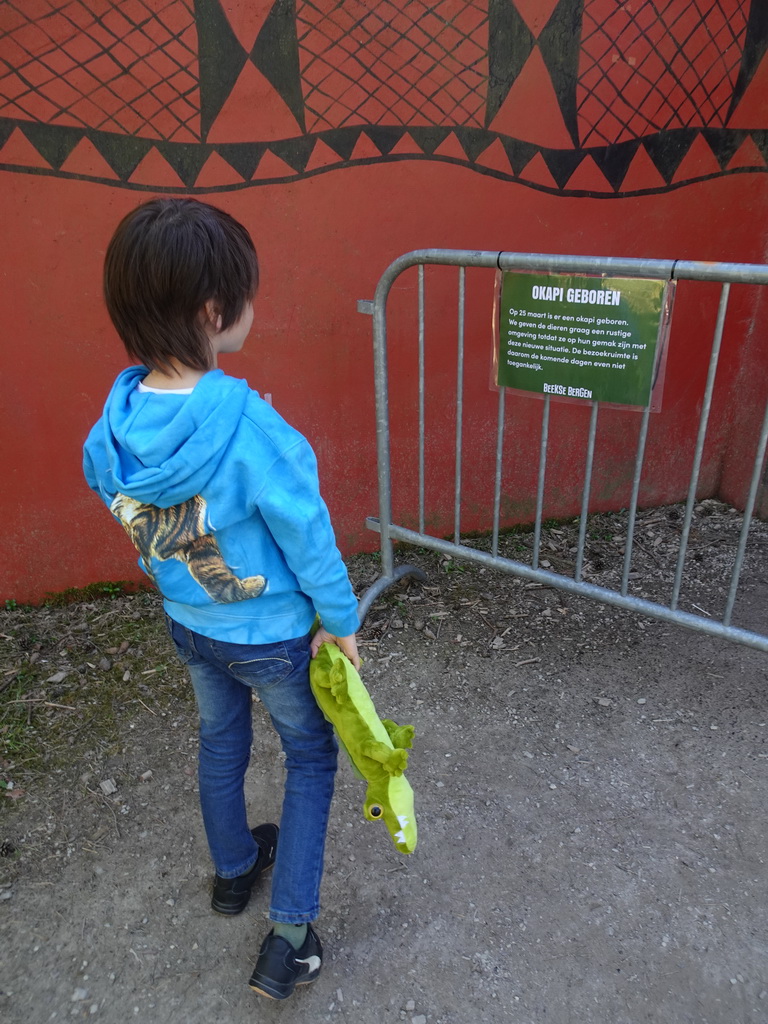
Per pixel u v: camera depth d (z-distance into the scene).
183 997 1.77
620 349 2.32
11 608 3.10
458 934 1.89
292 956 1.68
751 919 1.91
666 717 2.58
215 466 1.31
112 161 2.54
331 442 3.21
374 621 3.11
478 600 3.24
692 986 1.76
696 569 3.43
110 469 1.39
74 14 2.35
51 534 3.02
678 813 2.21
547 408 2.55
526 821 2.20
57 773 2.37
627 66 2.91
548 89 2.87
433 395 3.28
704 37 2.96
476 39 2.72
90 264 2.66
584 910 1.94
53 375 2.77
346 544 3.46
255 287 1.39
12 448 2.83
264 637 1.52
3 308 2.63
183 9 2.42
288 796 1.69
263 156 2.67
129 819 2.23
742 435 3.78
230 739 1.77
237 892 1.93
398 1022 1.71
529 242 3.11
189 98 2.53
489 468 3.53
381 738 1.57
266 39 2.52
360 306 2.76
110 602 3.16
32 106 2.42
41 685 2.72
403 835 1.55
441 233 2.99
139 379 1.45
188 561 1.42
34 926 1.92
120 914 1.96
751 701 2.64
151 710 2.62
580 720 2.58
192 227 1.25
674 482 3.91
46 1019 1.72
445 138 2.84
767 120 3.20
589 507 3.82
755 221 3.38
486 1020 1.71
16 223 2.54
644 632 3.03
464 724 2.57
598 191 3.10
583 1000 1.74
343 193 2.81
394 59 2.67
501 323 2.51
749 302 3.52
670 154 3.13
